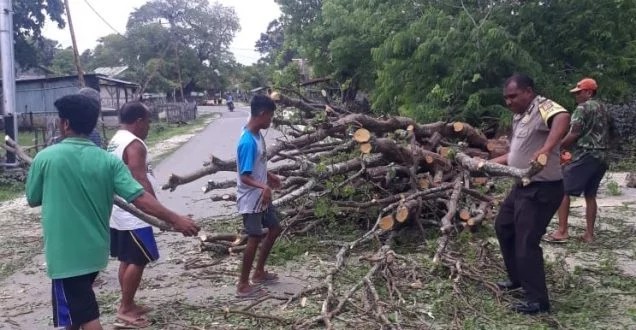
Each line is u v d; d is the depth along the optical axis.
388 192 7.27
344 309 4.92
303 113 8.65
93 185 3.53
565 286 5.43
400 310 4.82
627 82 14.91
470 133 8.31
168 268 6.44
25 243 7.93
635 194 10.05
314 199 7.10
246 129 5.29
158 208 3.61
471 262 5.89
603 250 6.70
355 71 19.66
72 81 30.14
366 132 6.71
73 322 3.53
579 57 14.05
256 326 4.74
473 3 14.47
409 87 14.58
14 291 5.89
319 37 21.12
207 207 9.90
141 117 4.79
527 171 4.58
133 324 4.79
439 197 7.04
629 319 4.74
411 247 6.71
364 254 6.54
